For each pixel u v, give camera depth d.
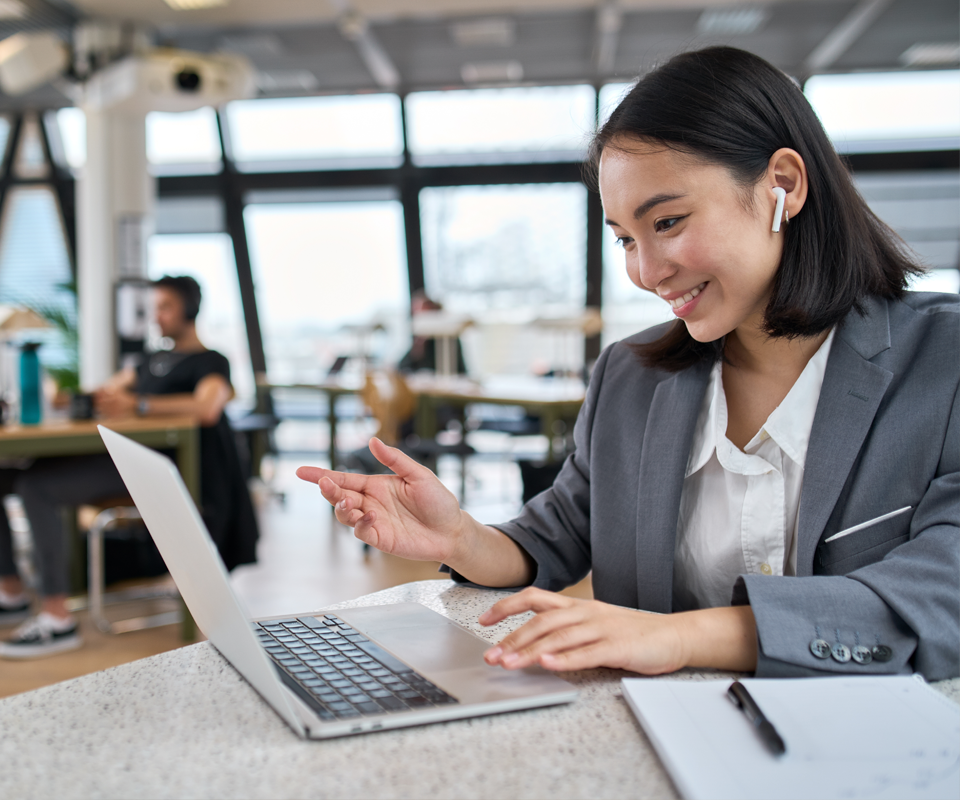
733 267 0.76
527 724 0.57
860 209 0.83
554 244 6.98
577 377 5.29
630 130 0.75
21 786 0.49
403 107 6.80
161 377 3.14
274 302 7.41
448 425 5.76
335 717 0.55
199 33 5.61
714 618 0.68
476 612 0.83
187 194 7.12
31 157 6.94
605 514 0.97
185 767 0.51
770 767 0.49
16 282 6.99
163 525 0.63
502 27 5.53
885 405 0.81
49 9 5.10
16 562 2.98
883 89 6.39
